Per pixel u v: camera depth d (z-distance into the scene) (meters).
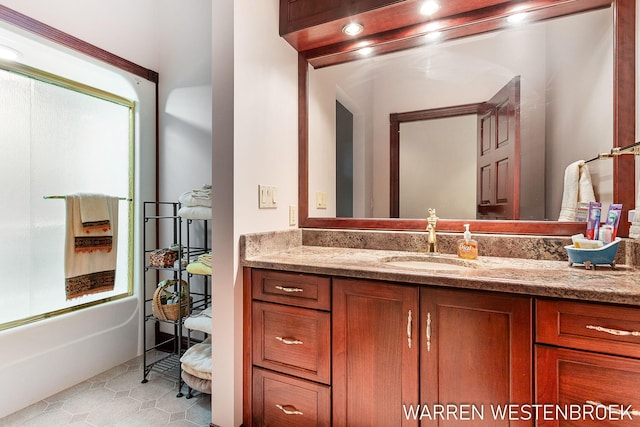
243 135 1.47
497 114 1.56
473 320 1.06
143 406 1.71
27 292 1.79
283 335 1.38
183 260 2.06
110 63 2.08
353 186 1.82
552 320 0.96
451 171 1.66
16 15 1.63
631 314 0.88
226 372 1.46
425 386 1.13
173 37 2.37
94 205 1.98
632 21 1.28
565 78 1.42
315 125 1.88
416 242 1.62
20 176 1.77
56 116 1.92
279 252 1.63
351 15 1.54
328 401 1.29
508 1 1.45
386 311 1.18
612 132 1.31
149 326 2.39
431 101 1.69
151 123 2.38
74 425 1.56
